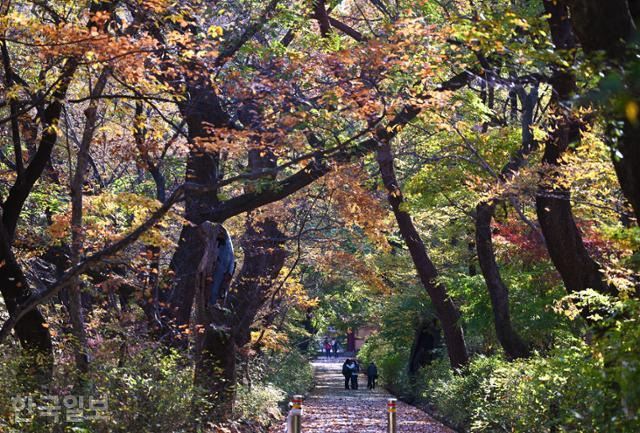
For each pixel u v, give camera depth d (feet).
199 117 57.82
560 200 47.06
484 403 65.92
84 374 42.37
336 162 52.47
